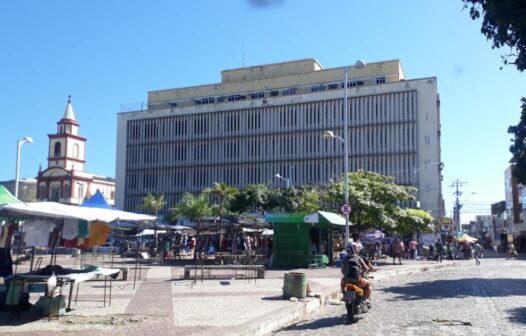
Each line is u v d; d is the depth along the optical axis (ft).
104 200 55.26
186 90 265.34
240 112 243.81
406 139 213.87
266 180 234.17
